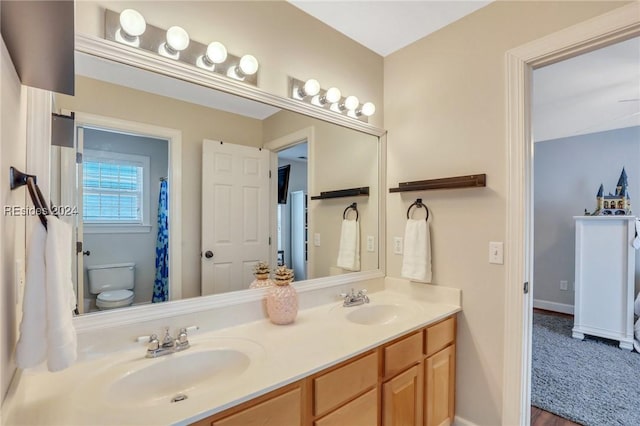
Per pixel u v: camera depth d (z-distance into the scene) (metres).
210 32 1.47
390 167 2.25
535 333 3.48
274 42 1.71
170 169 1.41
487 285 1.76
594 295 3.28
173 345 1.23
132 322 1.23
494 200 1.73
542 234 4.46
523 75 1.64
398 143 2.21
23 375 0.89
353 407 1.26
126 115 1.29
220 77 1.49
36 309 0.73
